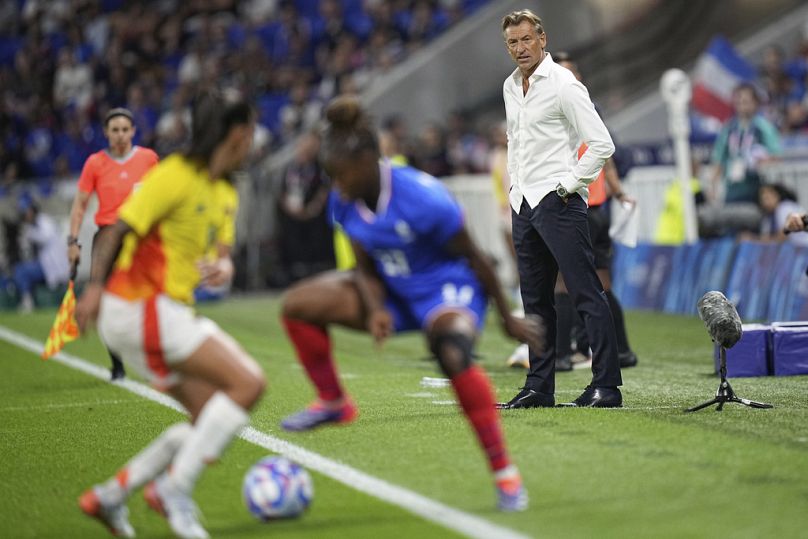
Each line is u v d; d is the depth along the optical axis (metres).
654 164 56.62
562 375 33.06
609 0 76.94
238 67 78.50
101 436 25.75
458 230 18.12
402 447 22.69
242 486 20.44
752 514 17.20
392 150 44.12
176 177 17.11
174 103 75.06
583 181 25.44
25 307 60.91
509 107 26.59
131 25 87.25
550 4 76.06
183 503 17.02
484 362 37.06
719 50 56.03
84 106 82.94
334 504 18.86
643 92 73.94
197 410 17.56
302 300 18.83
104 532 18.17
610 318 26.41
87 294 17.00
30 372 37.19
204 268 17.81
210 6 88.69
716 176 50.44
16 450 24.50
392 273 18.61
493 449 17.95
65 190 70.50
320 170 64.50
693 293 47.66
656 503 17.97
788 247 42.88
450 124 68.31
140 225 17.02
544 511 17.80
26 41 96.38
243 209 66.12
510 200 26.81
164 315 17.17
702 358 36.50
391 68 73.69
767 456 20.92
